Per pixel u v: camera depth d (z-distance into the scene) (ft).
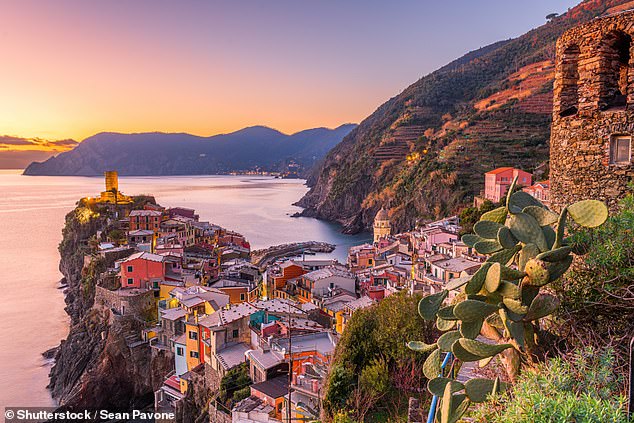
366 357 81.46
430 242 266.98
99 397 202.59
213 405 131.95
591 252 32.30
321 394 85.61
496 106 627.87
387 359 77.82
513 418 21.25
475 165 507.30
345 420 63.93
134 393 207.41
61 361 228.22
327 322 189.26
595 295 32.65
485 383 26.91
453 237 262.06
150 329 211.61
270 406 110.01
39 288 365.40
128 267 234.99
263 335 148.36
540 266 25.84
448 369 46.91
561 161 47.09
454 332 28.71
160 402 171.94
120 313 221.05
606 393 23.26
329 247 495.82
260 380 125.49
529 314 26.40
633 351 20.94
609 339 30.04
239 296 235.20
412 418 53.42
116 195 451.53
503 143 526.98
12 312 307.99
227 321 159.12
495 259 28.73
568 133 46.01
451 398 26.76
